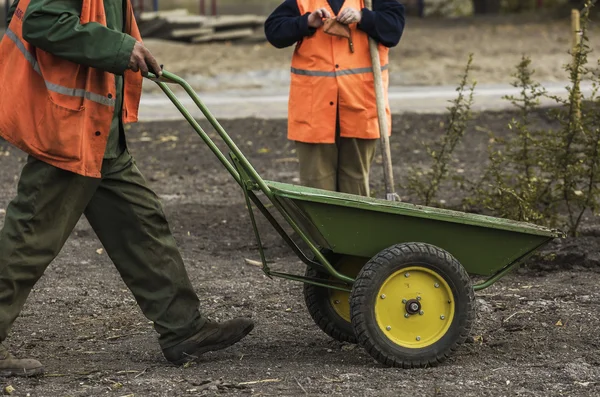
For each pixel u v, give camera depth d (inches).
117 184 187.9
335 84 268.8
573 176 301.3
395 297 188.7
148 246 191.3
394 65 775.1
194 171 450.6
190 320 195.5
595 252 282.7
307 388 180.9
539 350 205.9
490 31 933.2
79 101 175.8
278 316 239.9
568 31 927.0
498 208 307.3
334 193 202.8
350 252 189.2
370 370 190.5
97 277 283.0
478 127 537.0
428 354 189.9
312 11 271.3
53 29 169.0
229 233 332.8
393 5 268.5
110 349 214.4
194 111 622.2
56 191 180.2
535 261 279.1
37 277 184.1
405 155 475.8
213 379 187.2
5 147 506.6
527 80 317.4
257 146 510.9
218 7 1214.3
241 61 793.6
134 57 172.4
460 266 188.7
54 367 199.5
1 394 180.5
